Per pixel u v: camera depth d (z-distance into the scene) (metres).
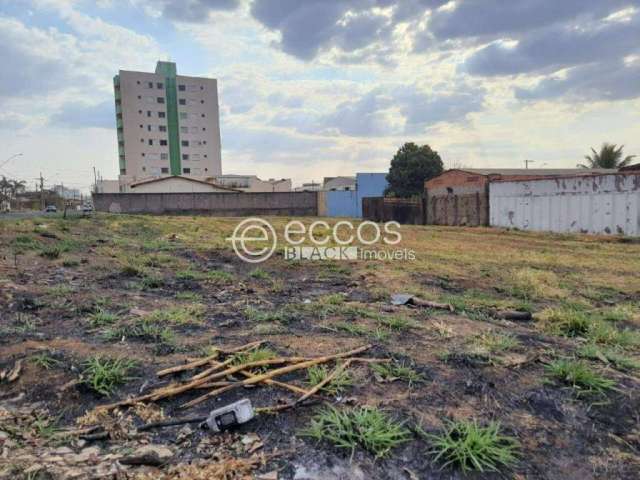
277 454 1.58
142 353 2.50
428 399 2.00
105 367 2.22
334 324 3.23
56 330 2.89
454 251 8.80
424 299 4.34
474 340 2.86
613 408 1.96
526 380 2.21
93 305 3.54
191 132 48.84
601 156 27.11
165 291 4.44
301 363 2.31
